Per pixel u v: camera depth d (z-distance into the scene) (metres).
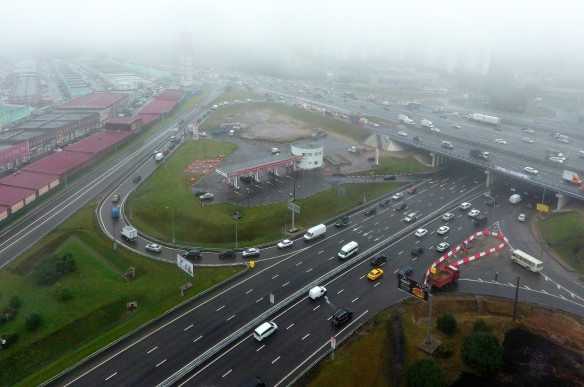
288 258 89.19
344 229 102.12
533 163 133.38
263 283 80.50
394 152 157.75
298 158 133.50
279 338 66.75
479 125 186.38
